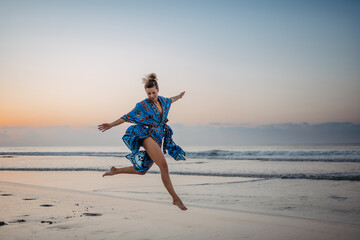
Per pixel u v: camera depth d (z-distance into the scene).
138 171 3.78
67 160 15.55
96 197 4.39
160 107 3.77
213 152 20.14
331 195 4.85
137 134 3.60
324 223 2.91
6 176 8.16
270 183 6.30
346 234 2.52
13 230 2.57
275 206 4.00
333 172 8.20
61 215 3.18
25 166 11.62
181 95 4.14
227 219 3.05
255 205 4.08
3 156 21.47
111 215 3.20
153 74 3.74
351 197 4.66
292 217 3.18
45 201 4.04
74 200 4.14
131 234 2.47
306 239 2.39
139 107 3.64
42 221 2.90
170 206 3.76
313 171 8.58
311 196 4.77
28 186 5.59
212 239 2.37
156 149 3.58
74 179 7.26
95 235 2.43
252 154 18.80
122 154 23.11
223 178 7.26
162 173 3.62
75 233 2.48
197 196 4.84
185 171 9.09
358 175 7.43
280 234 2.52
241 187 5.79
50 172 9.21
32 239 2.31
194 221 2.96
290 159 14.38
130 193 5.19
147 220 2.98
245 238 2.40
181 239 2.36
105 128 3.53
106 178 7.39
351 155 15.48
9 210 3.44
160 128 3.71
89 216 3.14
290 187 5.73
